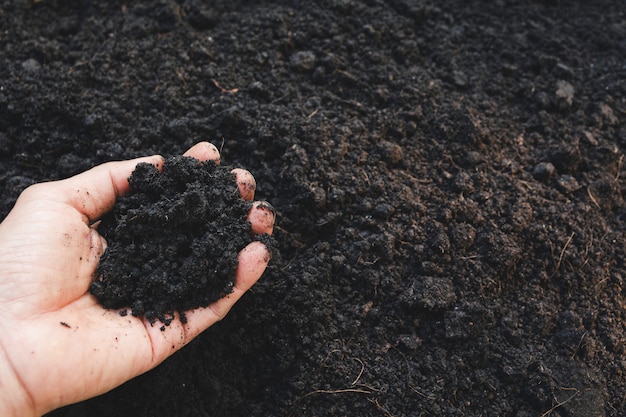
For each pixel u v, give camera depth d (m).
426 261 0.50
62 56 0.57
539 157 0.56
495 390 0.48
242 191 0.46
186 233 0.45
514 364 0.49
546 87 0.60
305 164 0.51
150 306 0.43
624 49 0.62
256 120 0.54
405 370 0.48
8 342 0.37
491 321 0.50
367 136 0.54
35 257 0.39
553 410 0.48
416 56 0.60
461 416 0.47
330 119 0.55
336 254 0.50
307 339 0.48
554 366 0.49
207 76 0.56
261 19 0.60
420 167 0.54
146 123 0.54
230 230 0.44
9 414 0.37
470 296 0.50
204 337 0.48
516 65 0.61
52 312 0.39
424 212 0.52
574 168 0.56
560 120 0.58
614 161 0.56
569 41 0.63
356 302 0.50
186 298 0.43
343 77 0.57
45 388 0.38
